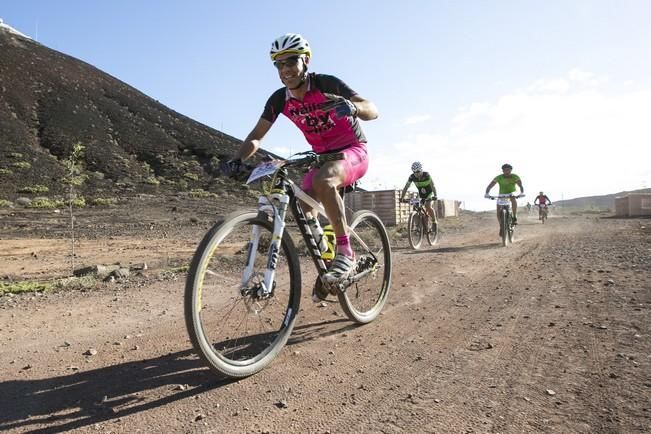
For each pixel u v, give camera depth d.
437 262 6.88
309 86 2.94
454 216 27.09
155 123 62.81
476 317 3.51
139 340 3.27
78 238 14.79
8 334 3.56
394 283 5.20
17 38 80.50
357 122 3.25
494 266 6.21
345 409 2.06
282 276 4.01
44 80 67.12
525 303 3.86
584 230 12.73
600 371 2.29
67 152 45.75
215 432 1.90
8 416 2.08
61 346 3.19
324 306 4.05
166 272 6.88
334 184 2.95
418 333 3.18
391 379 2.37
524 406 1.98
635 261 5.70
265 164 2.74
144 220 21.19
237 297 3.24
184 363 2.73
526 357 2.56
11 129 48.22
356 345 2.97
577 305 3.66
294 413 2.04
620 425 1.78
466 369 2.44
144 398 2.24
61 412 2.11
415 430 1.83
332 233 3.36
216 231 2.41
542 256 6.93
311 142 3.30
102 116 60.50
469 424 1.85
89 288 5.75
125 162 45.84
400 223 17.61
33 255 10.83
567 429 1.77
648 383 2.12
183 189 38.62
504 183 9.41
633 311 3.35
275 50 2.83
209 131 65.88
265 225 2.76
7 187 32.66
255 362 2.55
